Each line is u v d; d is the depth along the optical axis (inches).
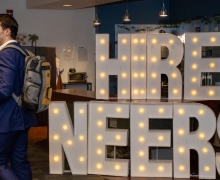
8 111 113.0
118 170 159.2
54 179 156.4
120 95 167.2
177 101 160.1
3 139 113.4
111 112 158.1
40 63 115.8
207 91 161.3
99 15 372.8
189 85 162.1
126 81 165.9
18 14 352.2
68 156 163.0
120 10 375.9
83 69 374.6
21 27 354.0
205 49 268.2
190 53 160.9
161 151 165.9
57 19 362.9
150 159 165.5
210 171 152.9
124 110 156.7
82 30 370.6
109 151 178.2
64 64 368.5
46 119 298.7
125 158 172.1
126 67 165.3
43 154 200.5
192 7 340.5
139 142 156.5
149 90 165.3
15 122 113.8
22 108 115.9
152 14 378.9
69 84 360.2
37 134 262.1
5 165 116.0
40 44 359.9
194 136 153.2
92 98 174.9
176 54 162.4
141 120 155.7
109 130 159.2
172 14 379.9
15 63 111.7
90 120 160.6
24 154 122.2
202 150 153.0
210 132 151.9
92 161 161.6
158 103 154.2
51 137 164.1
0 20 117.1
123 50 164.9
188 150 154.0
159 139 155.2
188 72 161.8
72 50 369.1
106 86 167.9
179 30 356.2
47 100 120.0
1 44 118.8
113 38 376.8
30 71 113.8
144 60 164.1
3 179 114.7
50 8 354.3
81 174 162.6
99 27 373.7
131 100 164.7
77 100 185.9
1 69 110.0
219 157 151.9
